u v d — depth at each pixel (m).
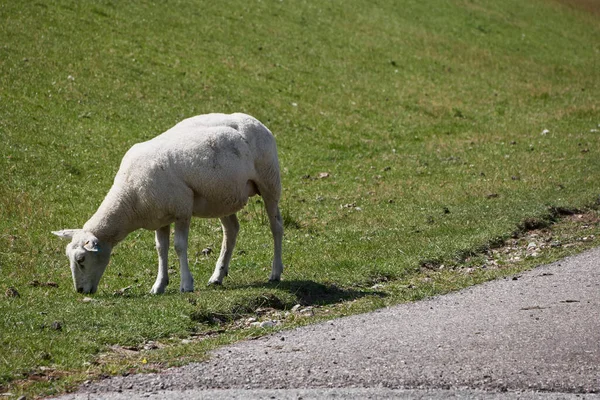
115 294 15.85
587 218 22.89
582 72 52.00
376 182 27.22
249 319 14.40
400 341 12.68
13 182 23.00
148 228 16.19
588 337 12.70
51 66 32.28
